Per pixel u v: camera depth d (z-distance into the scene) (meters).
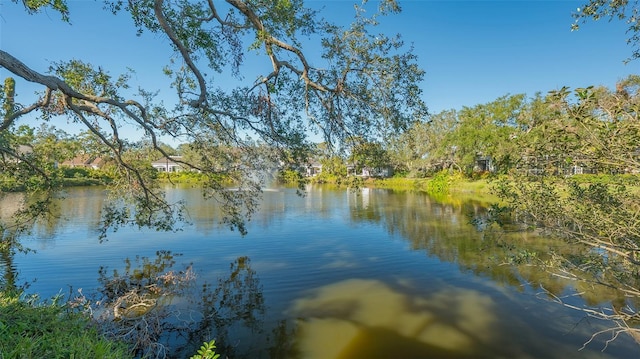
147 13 6.68
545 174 5.41
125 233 18.19
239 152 9.62
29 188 9.22
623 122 4.14
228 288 10.83
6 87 7.91
